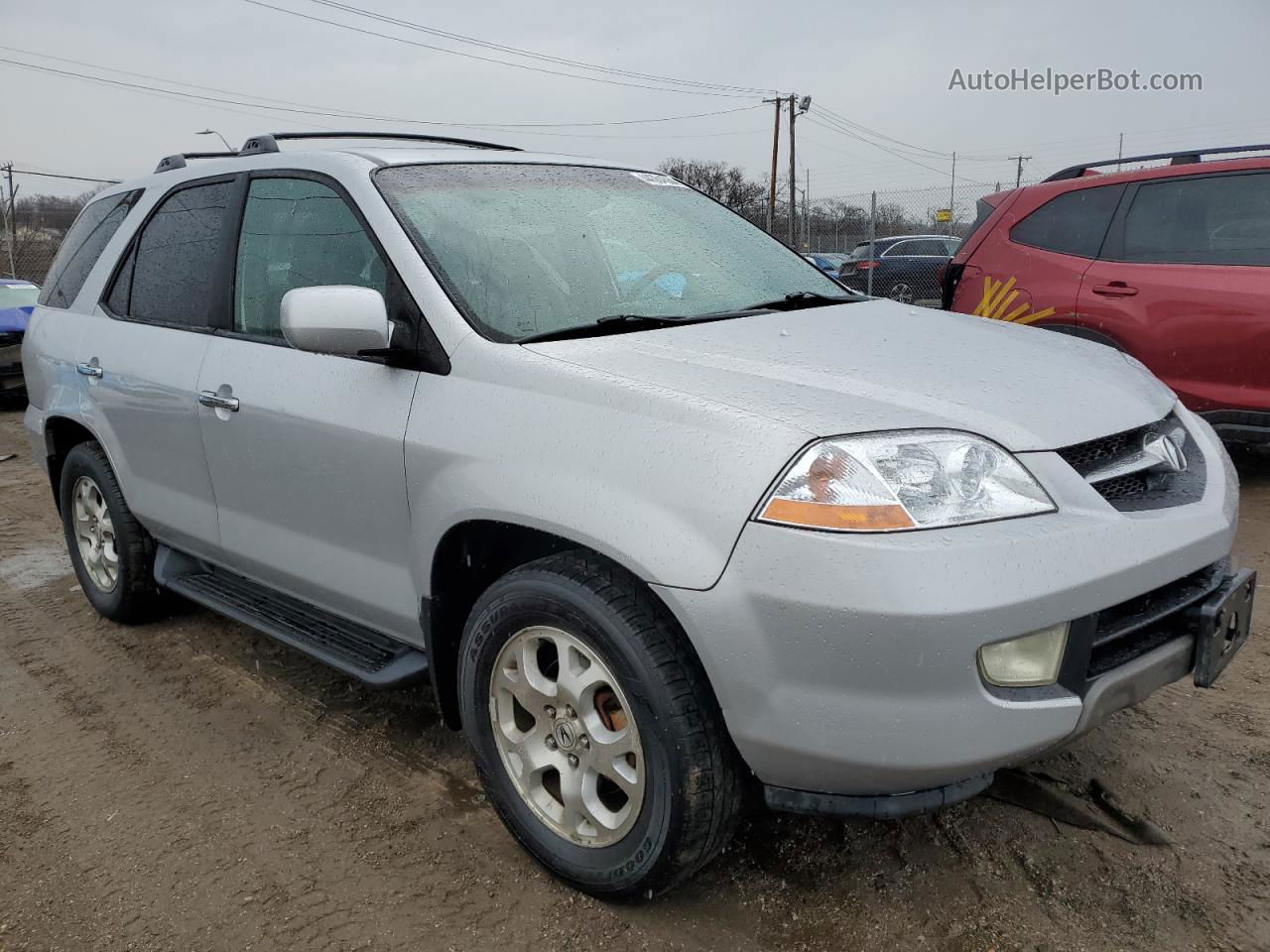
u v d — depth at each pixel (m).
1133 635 2.23
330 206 2.99
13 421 10.17
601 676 2.23
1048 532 1.98
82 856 2.67
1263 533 5.00
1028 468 2.07
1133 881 2.37
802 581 1.90
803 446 1.98
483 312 2.60
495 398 2.40
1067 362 2.61
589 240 3.03
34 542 5.70
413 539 2.60
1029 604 1.90
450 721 2.72
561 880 2.45
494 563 2.62
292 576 3.13
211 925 2.38
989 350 2.62
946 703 1.88
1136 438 2.36
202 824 2.80
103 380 3.84
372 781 2.99
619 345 2.47
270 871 2.58
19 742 3.33
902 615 1.84
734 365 2.33
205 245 3.50
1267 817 2.61
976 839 2.55
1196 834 2.54
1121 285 5.73
